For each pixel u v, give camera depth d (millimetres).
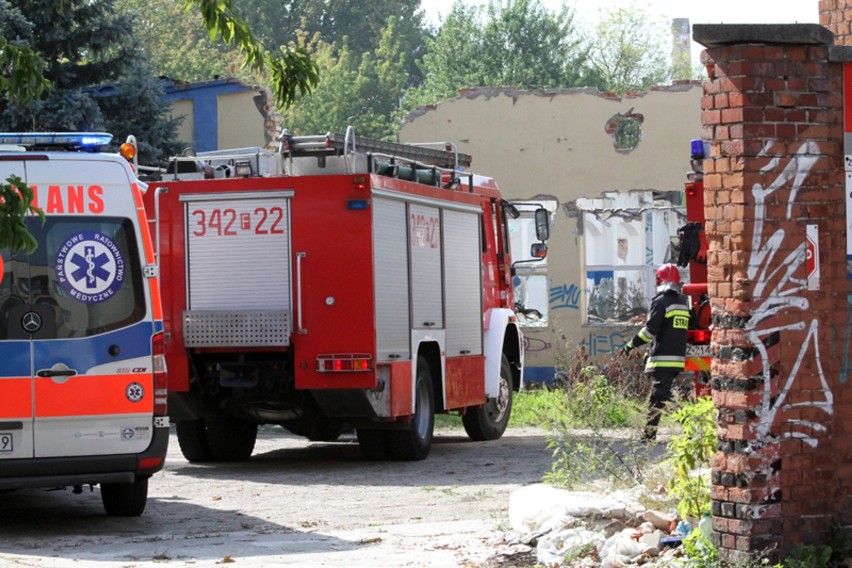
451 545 15375
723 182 12805
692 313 26391
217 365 24562
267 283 23781
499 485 21188
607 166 44562
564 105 44656
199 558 15008
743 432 12703
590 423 22344
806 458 12844
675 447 14344
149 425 17391
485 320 28359
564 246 44438
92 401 17125
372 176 23594
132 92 38688
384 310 23812
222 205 23984
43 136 17797
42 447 16938
